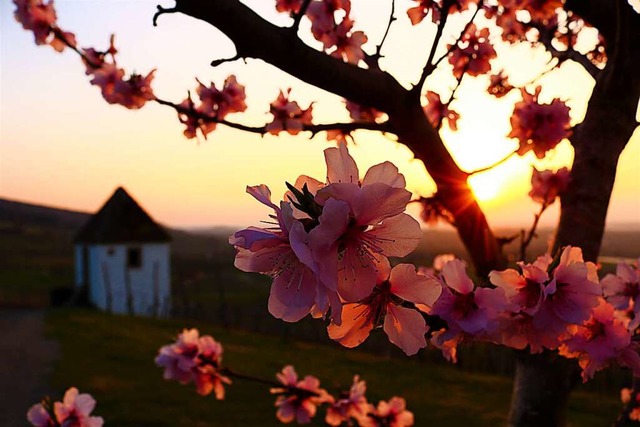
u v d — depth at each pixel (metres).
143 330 24.56
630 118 2.66
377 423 4.05
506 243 2.72
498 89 4.08
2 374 15.91
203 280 57.84
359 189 1.02
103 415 12.52
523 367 2.62
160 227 34.59
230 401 13.86
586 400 15.64
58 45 3.33
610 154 2.65
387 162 1.06
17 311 30.83
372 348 22.53
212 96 3.26
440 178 2.64
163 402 13.55
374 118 3.36
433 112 3.77
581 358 1.94
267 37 2.14
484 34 3.64
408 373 18.77
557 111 2.75
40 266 63.12
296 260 1.07
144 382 15.38
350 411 4.05
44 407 3.34
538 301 1.72
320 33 3.18
